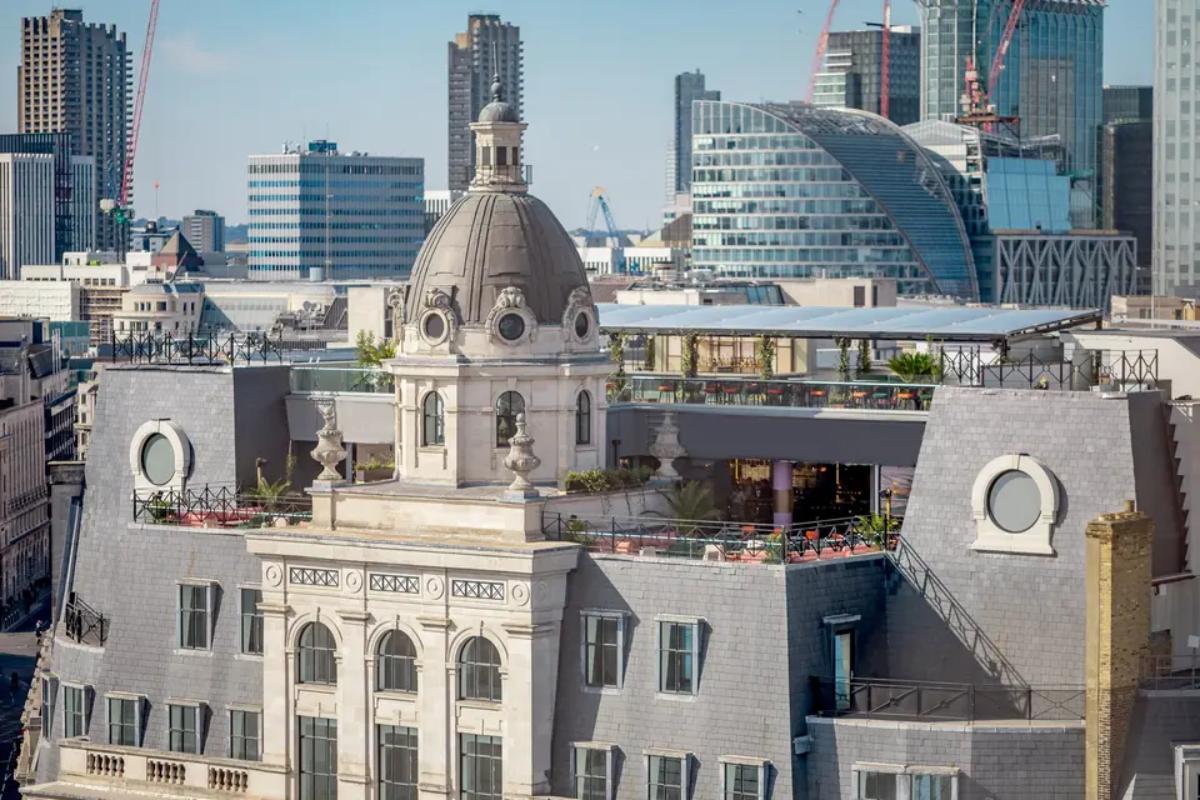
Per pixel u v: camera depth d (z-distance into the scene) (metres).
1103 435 156.00
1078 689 154.25
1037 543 156.50
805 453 180.88
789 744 153.12
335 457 173.38
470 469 172.25
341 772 167.75
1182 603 159.25
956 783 150.75
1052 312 197.00
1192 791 149.62
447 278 173.38
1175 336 179.75
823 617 156.62
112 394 188.50
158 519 180.62
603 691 159.88
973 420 159.88
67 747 178.38
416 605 164.38
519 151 176.50
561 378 173.38
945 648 158.62
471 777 163.62
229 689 174.25
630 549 162.75
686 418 184.25
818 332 192.12
